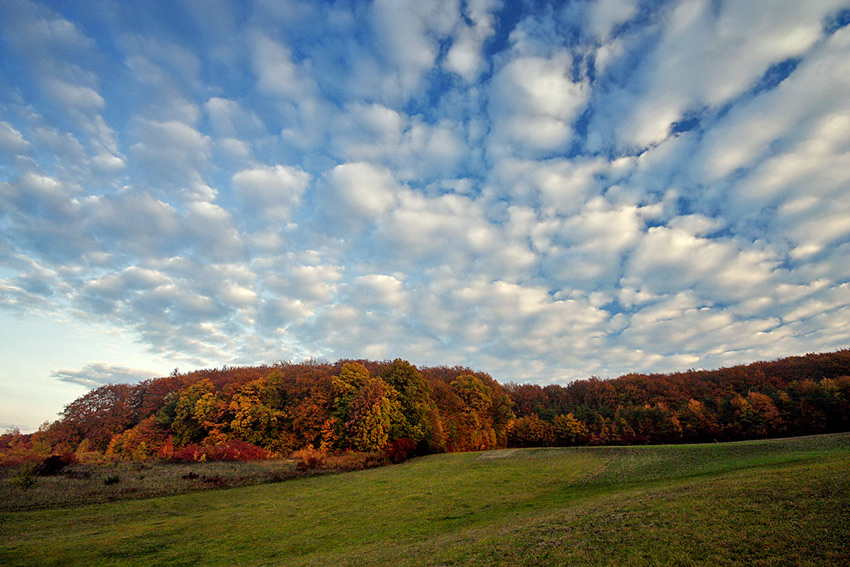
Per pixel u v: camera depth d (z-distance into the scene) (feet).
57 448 238.68
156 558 64.64
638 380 369.71
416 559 49.75
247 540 73.92
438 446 231.91
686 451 138.00
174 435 225.15
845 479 50.01
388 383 243.19
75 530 79.05
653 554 38.17
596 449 170.40
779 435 241.14
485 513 83.35
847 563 30.66
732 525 41.98
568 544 45.16
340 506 99.30
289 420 228.43
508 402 339.98
